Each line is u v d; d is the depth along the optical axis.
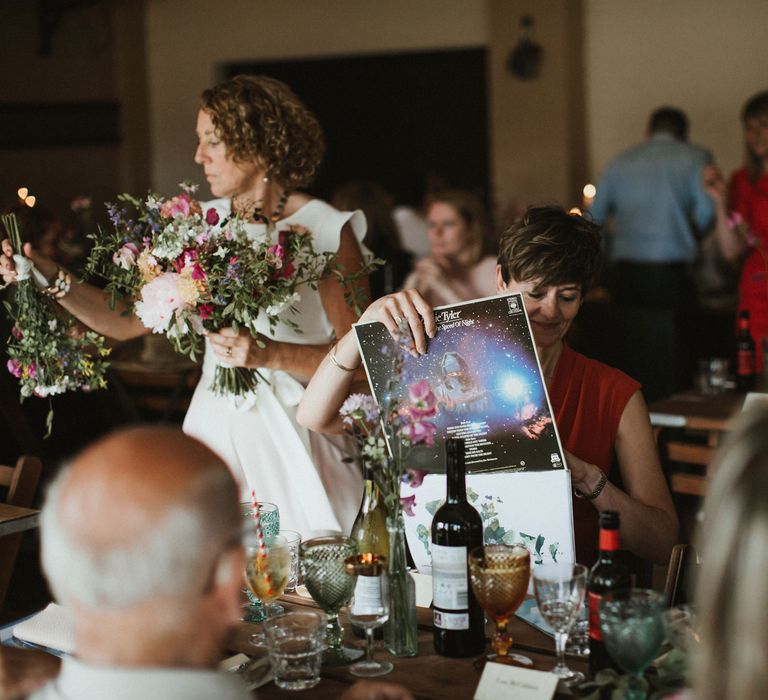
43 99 8.77
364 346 2.08
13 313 2.68
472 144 8.43
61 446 4.84
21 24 8.57
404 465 1.79
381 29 8.52
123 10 9.20
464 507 1.79
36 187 8.70
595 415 2.32
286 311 2.89
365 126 8.78
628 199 6.52
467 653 1.78
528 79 7.73
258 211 2.87
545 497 1.96
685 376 4.72
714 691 1.04
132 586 1.14
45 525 1.19
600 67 7.79
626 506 2.17
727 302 6.47
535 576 1.66
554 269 2.19
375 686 1.56
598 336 4.69
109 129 9.22
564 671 1.68
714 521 1.04
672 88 7.59
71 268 6.03
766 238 5.20
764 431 1.03
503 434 1.99
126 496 1.16
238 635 1.94
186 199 2.53
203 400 2.93
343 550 1.83
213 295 2.56
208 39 9.12
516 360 1.98
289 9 8.80
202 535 1.17
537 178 7.79
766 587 0.99
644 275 6.51
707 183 5.41
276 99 2.87
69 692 1.18
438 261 5.54
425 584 2.01
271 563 1.86
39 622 1.97
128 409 5.00
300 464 2.81
